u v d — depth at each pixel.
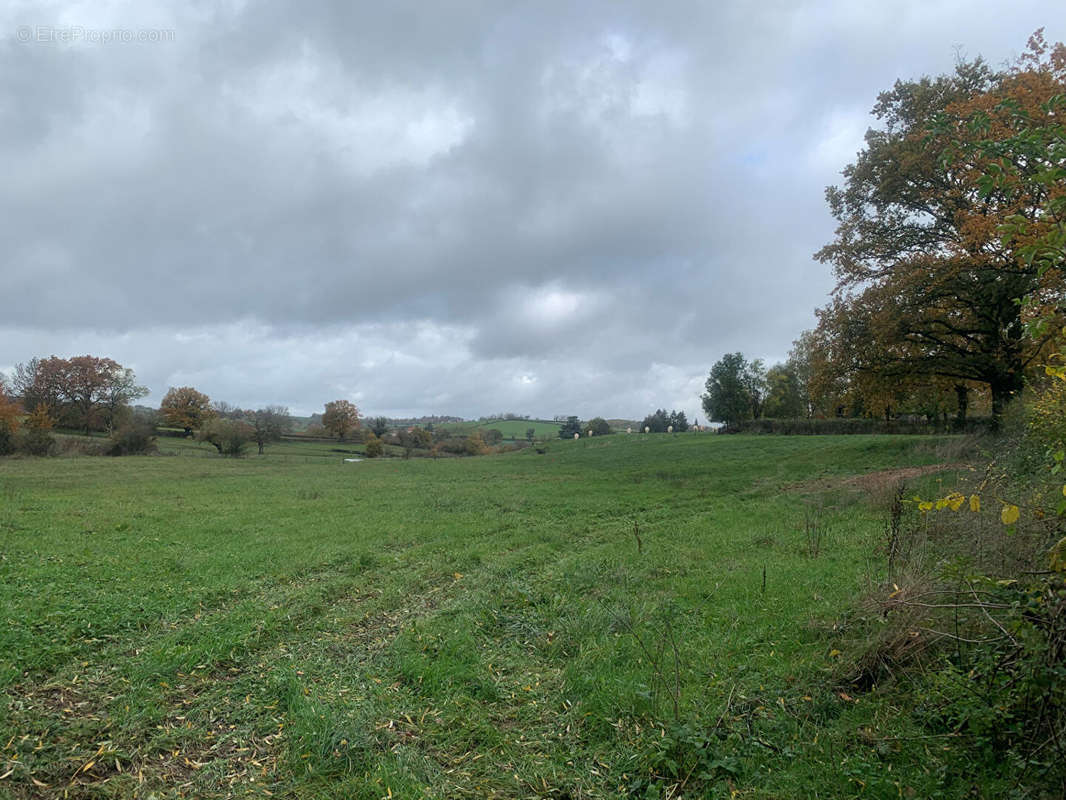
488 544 12.02
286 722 4.72
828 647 5.64
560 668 5.88
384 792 3.83
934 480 16.38
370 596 8.45
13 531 12.51
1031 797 3.42
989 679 4.20
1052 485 5.11
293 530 13.62
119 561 9.98
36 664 5.64
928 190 23.28
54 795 3.82
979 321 24.09
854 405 28.08
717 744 4.23
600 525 15.03
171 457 46.62
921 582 5.27
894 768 3.88
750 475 26.45
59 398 70.69
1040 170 3.71
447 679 5.45
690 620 6.91
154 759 4.28
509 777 4.07
